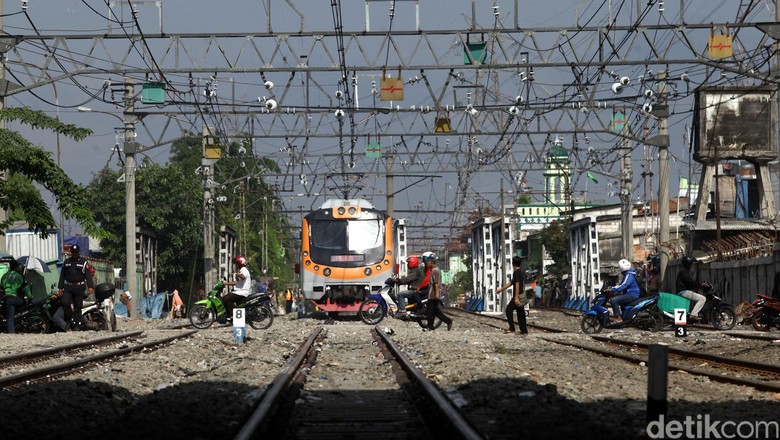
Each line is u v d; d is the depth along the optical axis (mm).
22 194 37531
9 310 35500
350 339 33688
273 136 58562
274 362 24594
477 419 13547
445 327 44969
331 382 19469
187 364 23766
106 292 38125
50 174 38094
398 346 28844
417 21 42438
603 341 32250
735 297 50906
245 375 21078
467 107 52781
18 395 16250
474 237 82125
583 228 69125
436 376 19469
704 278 56656
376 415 14273
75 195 38719
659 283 36594
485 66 42844
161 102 49562
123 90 52781
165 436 12367
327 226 50906
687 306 35875
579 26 42469
